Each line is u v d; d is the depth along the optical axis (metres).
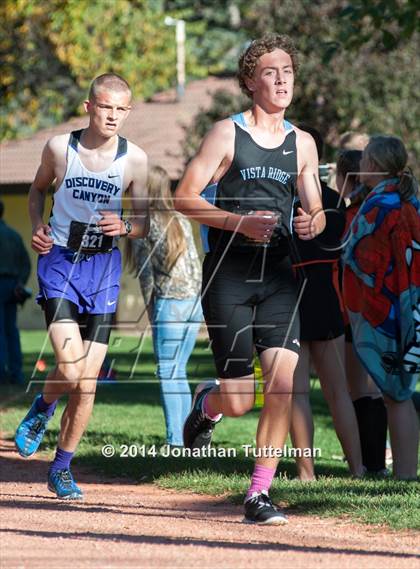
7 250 36.34
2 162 78.69
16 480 18.97
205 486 17.75
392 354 18.08
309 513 15.30
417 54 52.03
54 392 16.58
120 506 16.16
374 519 14.70
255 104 14.69
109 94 15.80
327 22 52.56
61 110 95.88
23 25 90.69
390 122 50.62
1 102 93.81
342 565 11.91
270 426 14.66
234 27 112.38
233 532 13.98
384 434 19.88
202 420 17.42
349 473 19.20
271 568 11.72
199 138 57.69
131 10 95.75
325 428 27.05
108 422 26.69
